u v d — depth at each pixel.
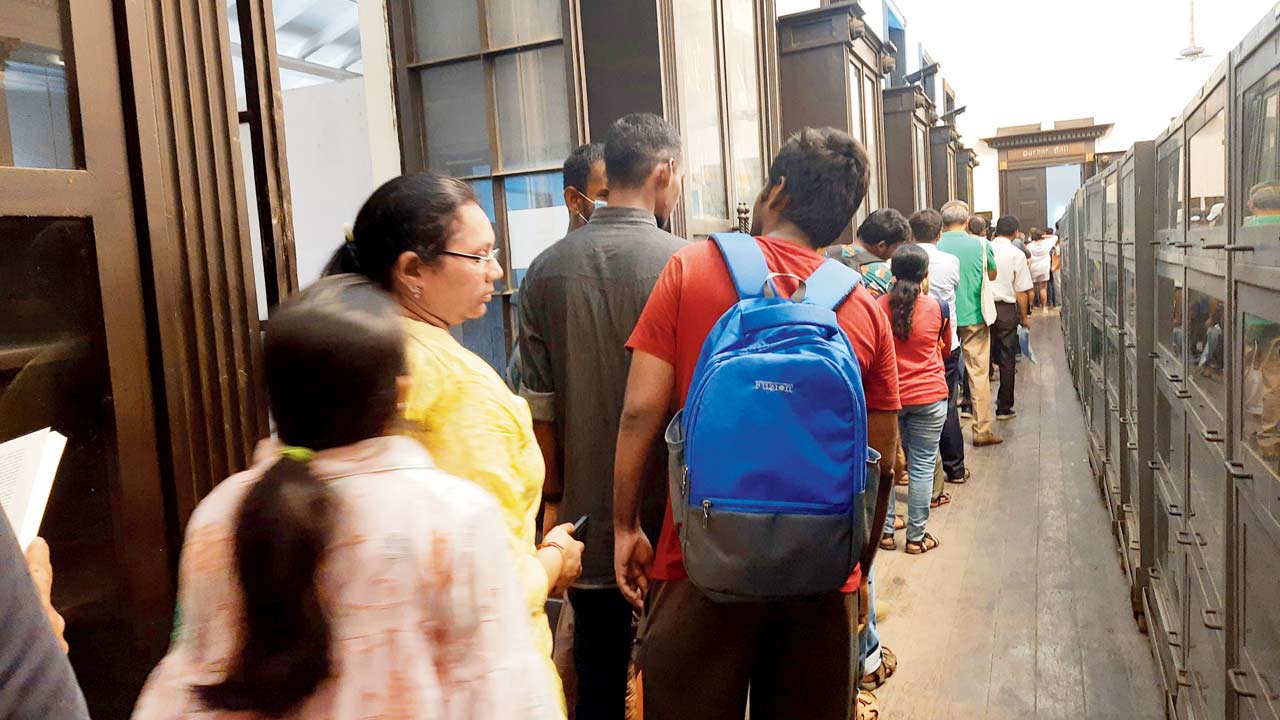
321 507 0.89
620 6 3.11
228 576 0.91
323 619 0.88
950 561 3.91
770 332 1.48
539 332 1.98
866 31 6.14
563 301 1.92
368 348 0.95
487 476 1.21
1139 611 3.20
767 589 1.42
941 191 10.32
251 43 1.72
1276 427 1.33
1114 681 2.82
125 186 1.43
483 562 0.93
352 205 3.06
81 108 1.36
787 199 1.69
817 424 1.41
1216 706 1.88
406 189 1.36
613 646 2.00
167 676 0.92
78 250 1.39
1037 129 15.55
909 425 3.94
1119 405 3.89
